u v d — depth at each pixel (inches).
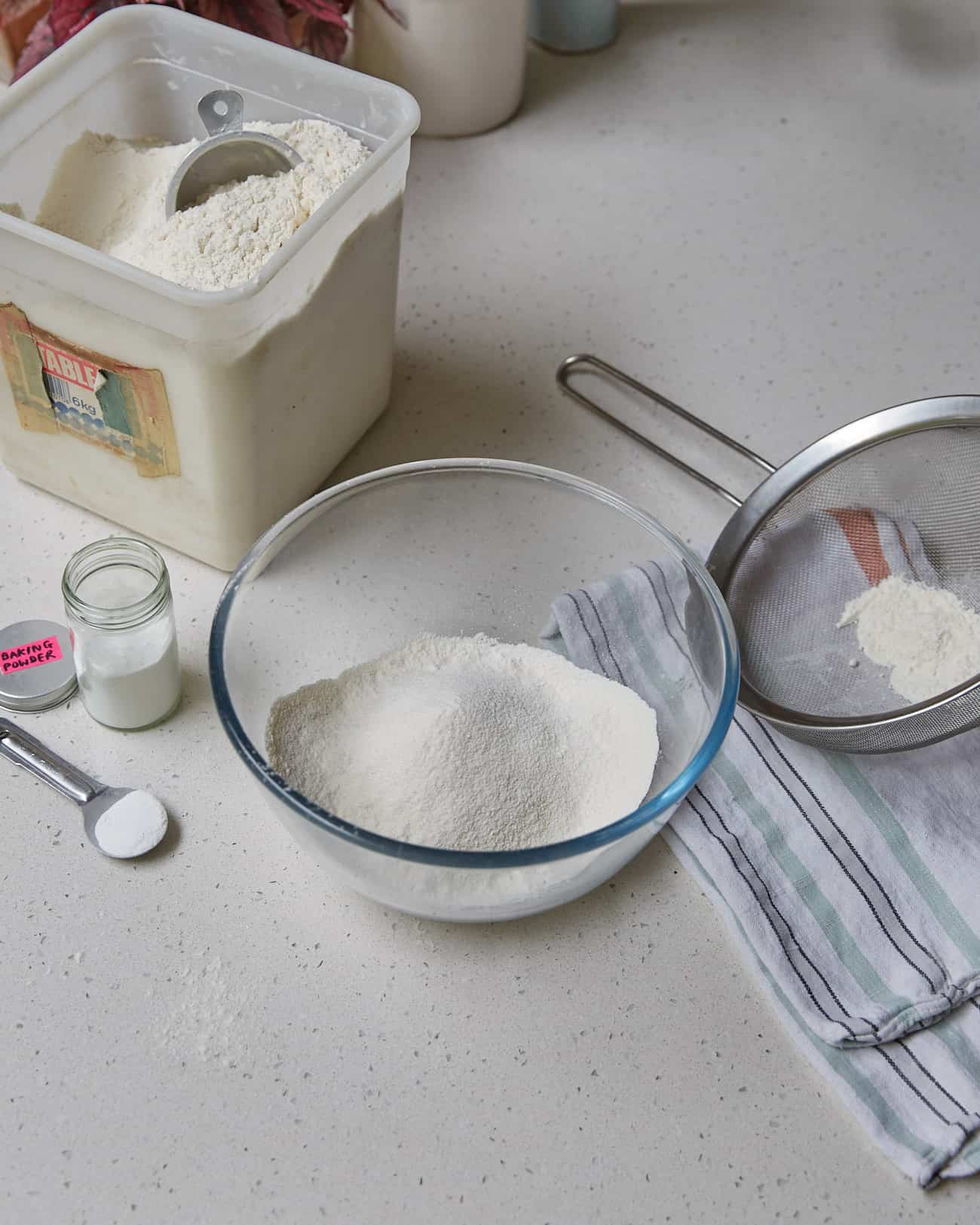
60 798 30.6
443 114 47.1
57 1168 25.3
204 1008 27.5
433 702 29.8
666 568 33.5
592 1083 26.9
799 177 47.9
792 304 43.3
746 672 33.0
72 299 29.1
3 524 35.6
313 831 25.5
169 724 32.1
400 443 38.2
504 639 33.6
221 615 28.1
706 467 38.5
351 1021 27.5
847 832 30.3
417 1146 25.9
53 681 32.1
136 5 35.0
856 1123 26.7
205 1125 26.0
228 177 34.2
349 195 30.1
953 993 27.9
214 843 30.1
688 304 43.1
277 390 31.2
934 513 32.5
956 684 30.7
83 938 28.4
